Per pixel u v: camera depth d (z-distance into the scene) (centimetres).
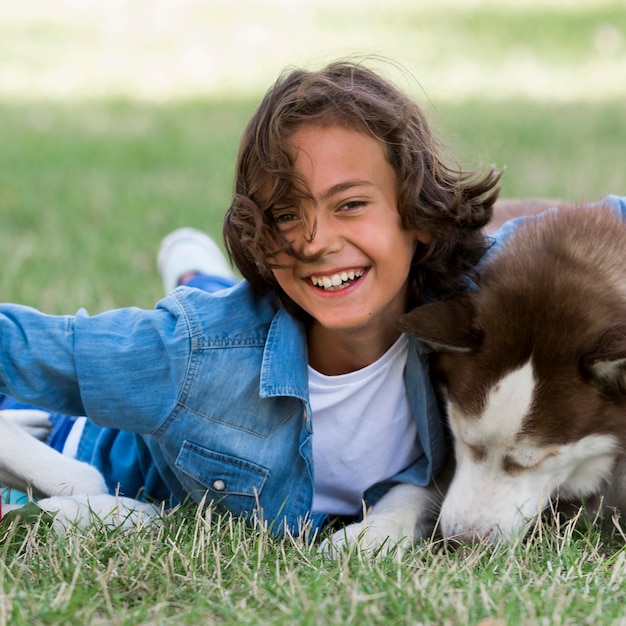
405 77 881
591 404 598
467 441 618
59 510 577
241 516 588
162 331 583
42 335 577
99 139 1962
